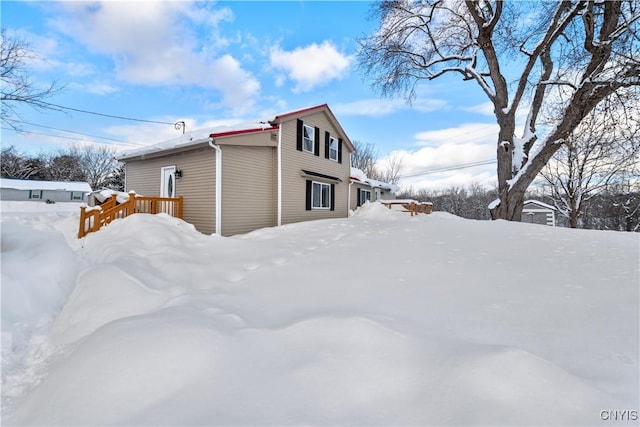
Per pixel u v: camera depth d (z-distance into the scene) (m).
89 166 35.72
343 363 1.97
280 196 9.92
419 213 12.63
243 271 4.49
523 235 6.29
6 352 2.55
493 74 10.95
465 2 11.08
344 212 14.51
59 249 4.21
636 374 1.82
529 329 2.44
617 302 2.89
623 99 7.52
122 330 2.36
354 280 3.82
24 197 25.53
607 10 8.01
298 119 10.83
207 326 2.41
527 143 10.82
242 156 8.77
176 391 1.76
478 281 3.62
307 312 2.84
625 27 7.18
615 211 19.41
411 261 4.59
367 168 35.59
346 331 2.32
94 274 3.71
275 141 9.71
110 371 1.92
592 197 16.73
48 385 2.01
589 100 8.27
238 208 8.66
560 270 3.92
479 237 6.21
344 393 1.71
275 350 2.17
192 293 3.53
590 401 1.49
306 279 3.94
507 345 2.15
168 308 2.98
